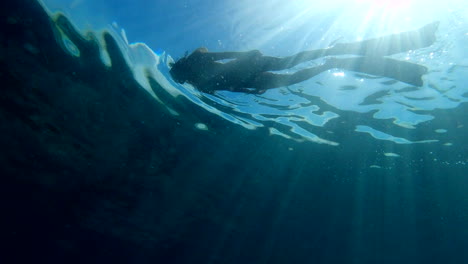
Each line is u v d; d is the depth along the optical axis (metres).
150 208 16.47
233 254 20.92
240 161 15.69
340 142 13.72
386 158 14.79
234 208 18.95
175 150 13.95
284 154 15.15
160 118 12.20
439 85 9.27
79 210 15.34
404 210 21.50
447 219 22.88
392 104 10.64
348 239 23.86
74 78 9.55
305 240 22.62
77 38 8.12
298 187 18.27
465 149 13.20
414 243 26.56
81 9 7.13
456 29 6.97
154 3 6.75
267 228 21.02
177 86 10.23
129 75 9.90
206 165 15.45
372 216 22.27
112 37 8.02
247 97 10.58
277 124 12.71
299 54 7.51
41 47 8.25
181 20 7.05
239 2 6.48
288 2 6.49
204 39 7.44
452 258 28.62
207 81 9.34
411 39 6.21
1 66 8.61
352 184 17.92
